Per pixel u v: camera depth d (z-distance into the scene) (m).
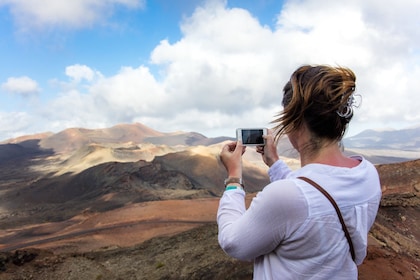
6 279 28.55
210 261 24.19
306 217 1.71
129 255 41.00
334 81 1.89
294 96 1.97
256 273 2.04
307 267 1.76
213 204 113.25
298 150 2.13
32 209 173.25
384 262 12.83
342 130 1.98
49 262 33.03
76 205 159.00
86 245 73.50
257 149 2.58
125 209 108.88
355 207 1.80
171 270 27.73
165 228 88.06
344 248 1.78
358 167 2.01
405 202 28.58
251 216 1.85
